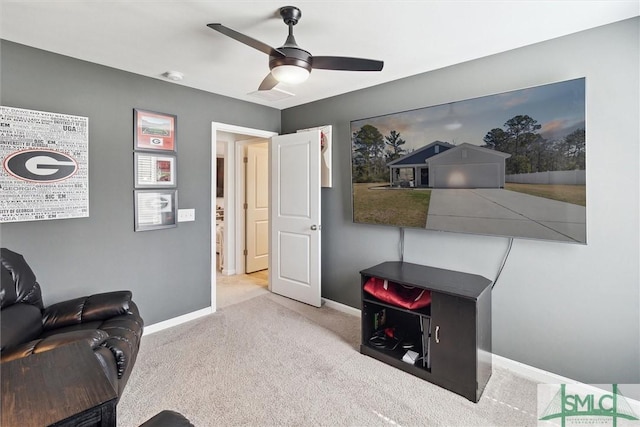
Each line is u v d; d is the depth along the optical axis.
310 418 1.81
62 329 1.97
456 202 2.45
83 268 2.49
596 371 2.00
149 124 2.83
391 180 2.83
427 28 1.99
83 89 2.46
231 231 4.87
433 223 2.59
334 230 3.46
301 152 3.56
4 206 2.13
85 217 2.49
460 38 2.11
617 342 1.93
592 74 1.96
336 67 1.93
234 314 3.32
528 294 2.23
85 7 1.76
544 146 2.05
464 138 2.39
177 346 2.63
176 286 3.08
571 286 2.07
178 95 3.03
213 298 3.36
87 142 2.48
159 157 2.91
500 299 2.35
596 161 1.95
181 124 3.06
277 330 2.94
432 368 2.14
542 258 2.17
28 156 2.22
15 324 1.69
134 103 2.74
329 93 3.30
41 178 2.28
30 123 2.23
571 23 1.91
